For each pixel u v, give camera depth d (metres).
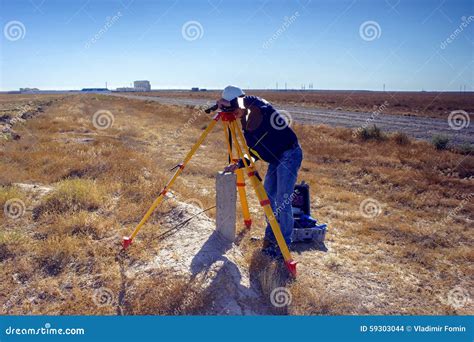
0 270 4.24
